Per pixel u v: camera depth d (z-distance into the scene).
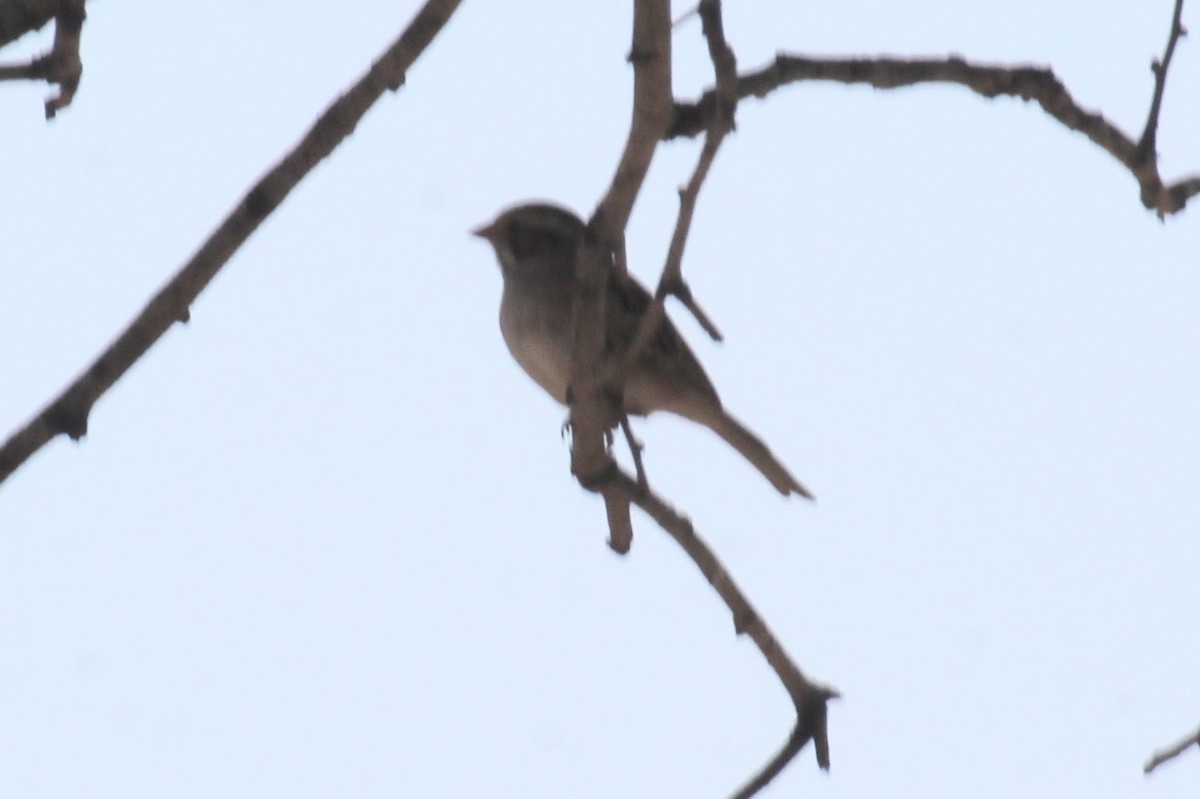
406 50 5.70
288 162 5.62
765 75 6.70
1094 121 7.51
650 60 5.64
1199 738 6.66
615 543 7.36
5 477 5.40
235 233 5.56
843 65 6.89
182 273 5.52
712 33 5.78
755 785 6.64
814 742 6.68
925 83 7.11
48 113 6.56
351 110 5.61
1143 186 7.76
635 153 6.00
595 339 6.73
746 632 6.71
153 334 5.53
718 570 6.69
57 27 6.22
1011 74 7.29
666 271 6.40
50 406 5.46
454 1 5.69
